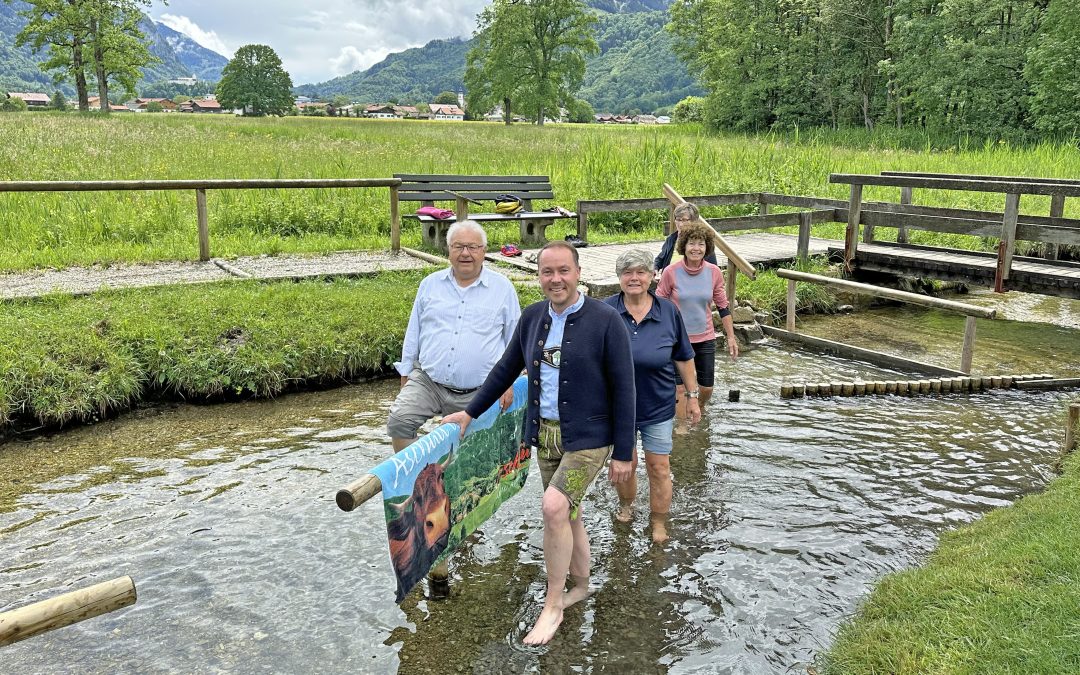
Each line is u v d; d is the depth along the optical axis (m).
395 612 3.88
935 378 7.84
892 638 3.37
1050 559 3.71
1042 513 4.43
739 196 14.17
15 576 4.13
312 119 61.06
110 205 13.85
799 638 3.64
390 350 7.78
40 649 3.54
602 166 18.08
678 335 4.74
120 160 21.12
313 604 3.93
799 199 13.61
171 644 3.60
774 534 4.63
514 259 11.67
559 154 25.98
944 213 12.24
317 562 4.32
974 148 35.53
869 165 21.38
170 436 6.15
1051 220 11.41
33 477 5.38
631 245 13.32
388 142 30.48
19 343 6.76
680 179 17.88
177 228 13.33
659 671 3.42
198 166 20.41
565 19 82.31
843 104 53.84
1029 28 39.16
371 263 11.12
